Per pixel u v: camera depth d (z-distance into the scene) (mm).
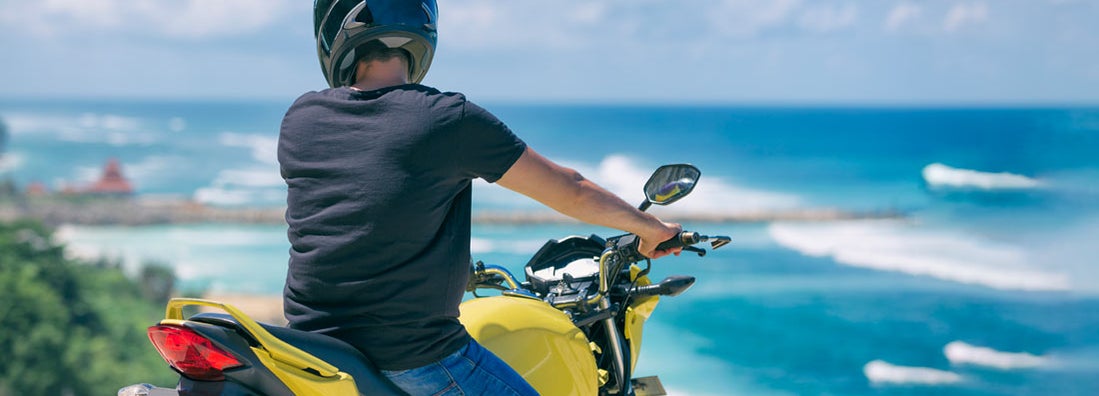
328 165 2242
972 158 84438
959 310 31703
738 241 50219
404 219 2176
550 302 3012
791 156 95125
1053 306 32250
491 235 56656
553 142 120250
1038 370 24047
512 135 2301
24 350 37906
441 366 2295
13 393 36688
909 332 28438
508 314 2678
